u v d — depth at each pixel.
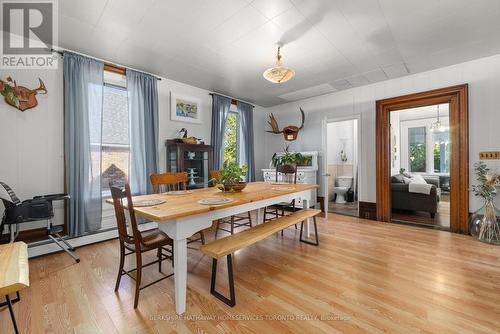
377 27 2.37
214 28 2.38
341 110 4.49
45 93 2.66
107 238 3.05
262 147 5.75
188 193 2.45
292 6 2.04
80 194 2.78
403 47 2.79
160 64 3.24
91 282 2.00
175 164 3.66
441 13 2.15
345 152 6.04
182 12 2.12
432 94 3.44
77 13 2.13
